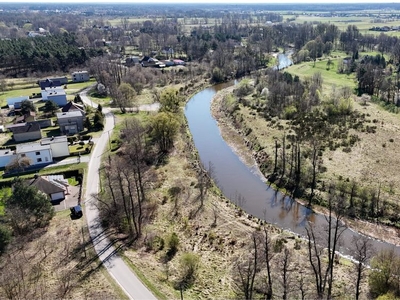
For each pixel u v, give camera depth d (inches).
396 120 4537.4
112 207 2807.6
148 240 2491.4
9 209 2529.5
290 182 3302.2
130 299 1940.2
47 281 2097.7
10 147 3961.6
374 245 2504.9
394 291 1914.4
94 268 2192.4
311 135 4052.7
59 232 2554.1
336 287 2062.0
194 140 4431.6
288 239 2564.0
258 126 4488.2
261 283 2090.3
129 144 3895.2
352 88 6003.9
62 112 4677.7
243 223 2753.4
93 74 7357.3
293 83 5757.9
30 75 7480.3
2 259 2255.2
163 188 3196.4
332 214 2869.1
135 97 5807.1
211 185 3309.5
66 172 3420.3
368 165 3383.4
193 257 2213.3
